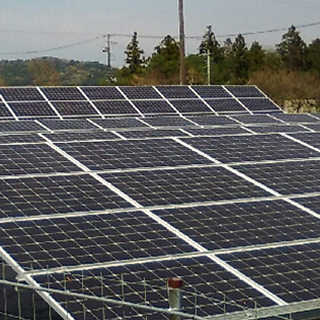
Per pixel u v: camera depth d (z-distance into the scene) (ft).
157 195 64.85
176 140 86.94
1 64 588.09
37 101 144.25
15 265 48.19
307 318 46.70
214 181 70.69
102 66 606.14
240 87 176.04
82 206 60.23
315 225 60.59
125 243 53.42
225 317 43.73
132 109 150.61
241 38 378.32
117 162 74.38
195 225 58.13
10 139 81.20
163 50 379.55
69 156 75.00
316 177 74.95
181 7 214.90
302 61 375.04
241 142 89.04
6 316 47.98
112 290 45.93
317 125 110.01
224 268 50.47
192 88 168.96
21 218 56.29
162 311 36.24
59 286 45.93
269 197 67.10
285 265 51.96
